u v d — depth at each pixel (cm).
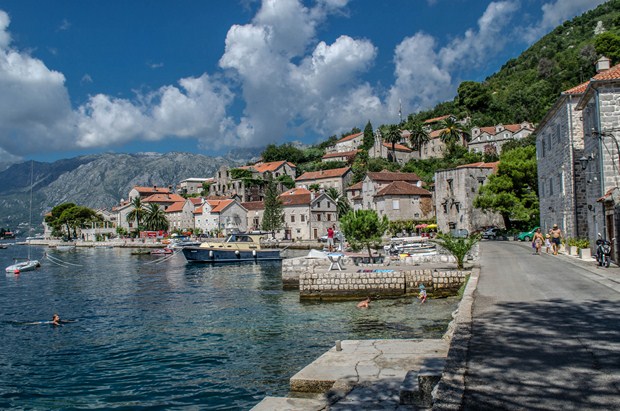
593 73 14500
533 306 1501
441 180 8019
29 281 5216
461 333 1175
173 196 16600
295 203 10800
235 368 1802
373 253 5012
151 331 2473
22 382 1752
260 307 3044
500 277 2281
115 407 1505
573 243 3441
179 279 4938
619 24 18700
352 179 13188
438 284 3183
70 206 16762
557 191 4194
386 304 2961
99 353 2098
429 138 14575
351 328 2334
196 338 2277
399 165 13638
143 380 1731
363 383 1085
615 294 1656
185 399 1537
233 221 12669
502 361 948
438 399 760
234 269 5888
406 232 8588
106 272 5997
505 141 13150
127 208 15338
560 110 3934
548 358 956
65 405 1537
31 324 2772
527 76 18188
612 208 2641
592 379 831
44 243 16150
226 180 15288
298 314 2756
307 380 1130
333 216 10938
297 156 17738
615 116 2914
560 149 4012
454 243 3303
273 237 10625
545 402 741
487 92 16812
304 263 3844
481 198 6219
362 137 17512
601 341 1059
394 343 1439
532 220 6106
